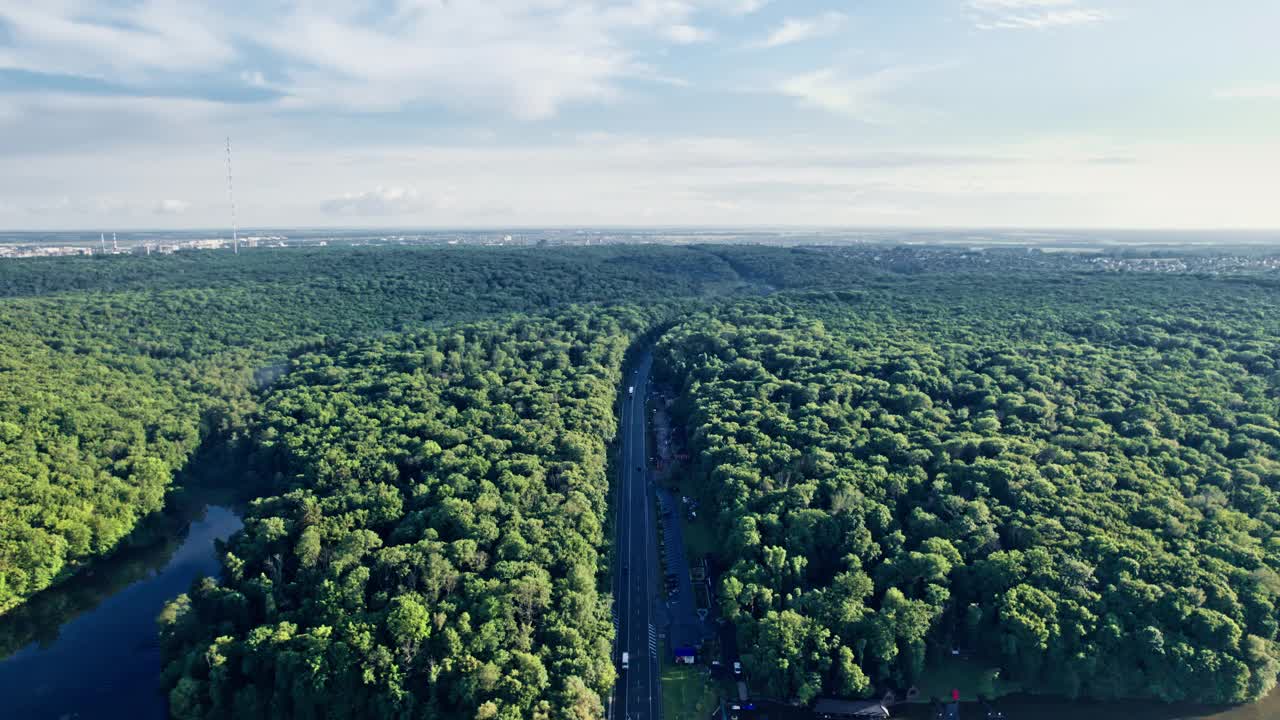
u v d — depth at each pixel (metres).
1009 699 151.12
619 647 163.25
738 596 161.50
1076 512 172.62
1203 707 147.88
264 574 163.75
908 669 151.50
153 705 152.38
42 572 177.62
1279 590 148.12
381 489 190.88
